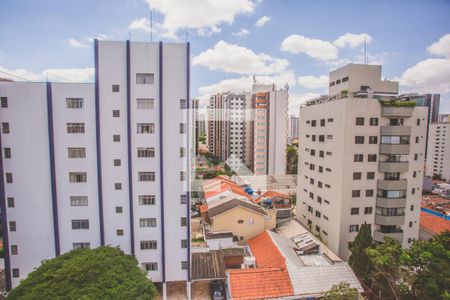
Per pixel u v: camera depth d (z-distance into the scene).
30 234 24.03
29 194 23.78
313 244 29.59
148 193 24.58
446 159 81.81
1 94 22.92
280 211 38.94
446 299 18.17
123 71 23.45
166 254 25.00
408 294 21.97
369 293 22.94
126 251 24.97
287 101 69.12
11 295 17.22
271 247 27.36
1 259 30.69
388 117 30.66
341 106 30.58
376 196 31.53
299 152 41.94
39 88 23.12
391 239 23.94
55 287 16.94
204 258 27.58
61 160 23.86
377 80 33.38
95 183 24.30
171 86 23.70
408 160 31.25
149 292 19.08
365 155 30.66
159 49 23.28
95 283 17.56
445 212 47.81
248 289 21.25
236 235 32.00
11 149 23.34
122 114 23.84
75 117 23.69
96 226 24.62
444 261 19.84
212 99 97.62
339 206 30.97
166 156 24.22
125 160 24.25
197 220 41.53
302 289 21.53
